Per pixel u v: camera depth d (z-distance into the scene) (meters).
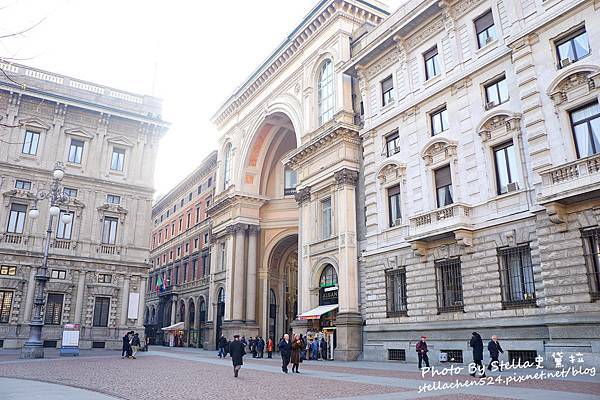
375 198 30.17
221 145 55.31
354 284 31.30
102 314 41.72
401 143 28.75
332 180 34.19
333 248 33.12
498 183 22.72
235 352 19.11
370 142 31.28
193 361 29.41
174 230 71.81
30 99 42.25
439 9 26.83
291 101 42.12
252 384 15.95
